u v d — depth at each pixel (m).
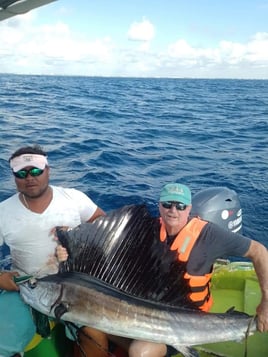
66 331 2.32
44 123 14.95
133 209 2.20
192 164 9.09
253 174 8.28
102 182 7.27
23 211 2.46
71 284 2.09
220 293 3.04
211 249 2.28
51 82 55.78
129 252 2.16
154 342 2.12
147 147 10.99
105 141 11.48
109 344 2.42
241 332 2.21
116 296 2.12
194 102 29.48
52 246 2.46
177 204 2.23
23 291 2.15
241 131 15.04
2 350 2.18
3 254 4.08
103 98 29.22
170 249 2.17
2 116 16.47
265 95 40.50
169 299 2.18
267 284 2.25
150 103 27.09
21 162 2.33
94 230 2.18
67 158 9.06
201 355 2.45
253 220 5.57
